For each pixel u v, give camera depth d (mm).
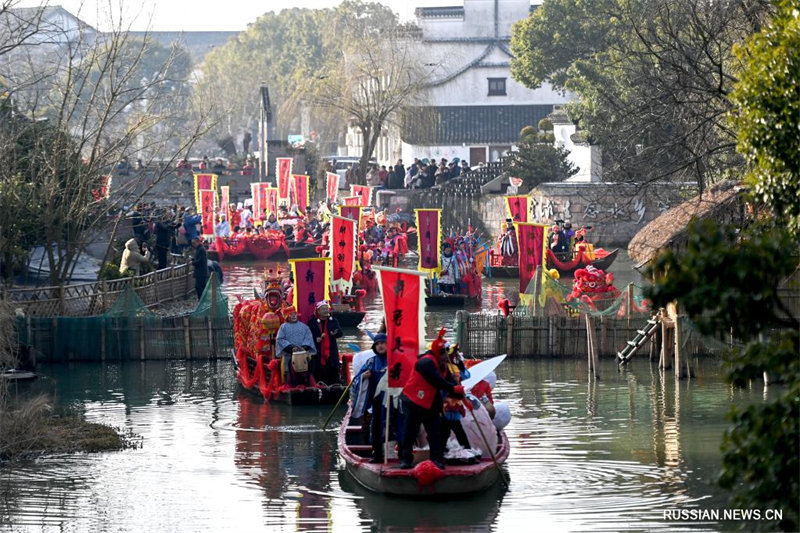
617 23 53781
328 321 26000
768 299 9797
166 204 74500
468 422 18188
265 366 26250
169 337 32031
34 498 17938
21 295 34531
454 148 99688
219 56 174750
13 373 29250
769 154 13281
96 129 37844
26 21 34625
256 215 74438
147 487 18578
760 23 25484
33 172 35250
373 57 93250
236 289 50844
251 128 159875
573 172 74500
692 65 27484
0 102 35969
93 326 31781
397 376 17938
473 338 31391
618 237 66750
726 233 10438
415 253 66562
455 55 102500
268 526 16297
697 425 22875
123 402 26125
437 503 17266
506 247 56062
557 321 31359
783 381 10727
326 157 112562
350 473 19000
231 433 22719
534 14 78250
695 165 30516
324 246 58688
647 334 29875
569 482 18453
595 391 26812
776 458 9867
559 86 81312
